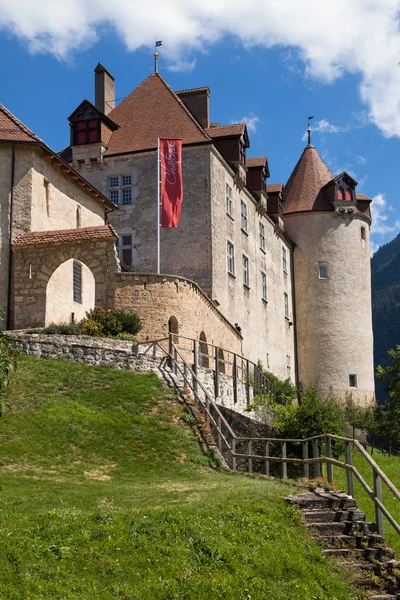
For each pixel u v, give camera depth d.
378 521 14.13
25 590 10.62
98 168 42.31
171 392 23.88
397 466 33.94
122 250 41.41
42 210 32.75
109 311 28.66
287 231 59.53
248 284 46.88
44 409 21.72
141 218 41.25
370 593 12.58
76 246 29.88
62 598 10.59
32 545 11.74
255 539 13.18
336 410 30.08
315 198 59.34
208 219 40.28
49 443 19.89
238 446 25.91
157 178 40.44
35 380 23.75
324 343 57.56
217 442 22.72
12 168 31.98
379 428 47.47
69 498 15.22
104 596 10.90
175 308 30.16
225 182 43.59
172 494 15.77
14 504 14.32
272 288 52.69
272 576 12.41
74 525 12.62
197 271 39.97
